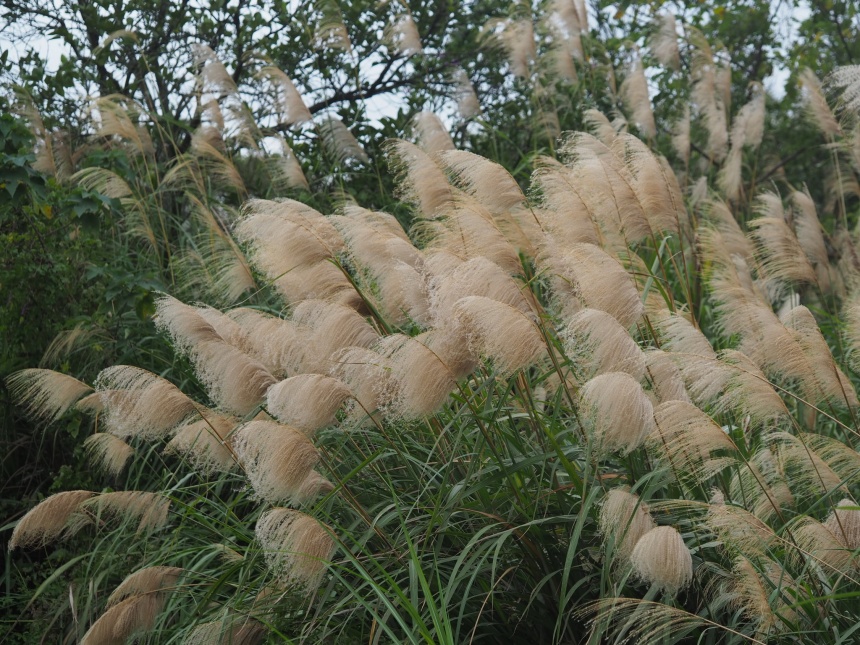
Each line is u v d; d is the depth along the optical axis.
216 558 5.71
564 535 4.75
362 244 5.26
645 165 6.16
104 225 8.30
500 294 4.50
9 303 7.30
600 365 4.18
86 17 10.33
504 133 11.34
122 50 10.77
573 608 4.39
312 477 4.78
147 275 7.83
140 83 10.85
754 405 4.40
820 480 4.40
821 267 8.05
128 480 6.57
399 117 10.98
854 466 4.39
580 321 4.18
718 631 4.36
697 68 10.91
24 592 6.49
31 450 7.47
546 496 4.80
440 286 4.50
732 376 4.36
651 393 4.55
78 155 10.00
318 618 4.79
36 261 7.54
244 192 9.47
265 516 4.42
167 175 9.25
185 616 5.36
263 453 4.45
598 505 4.56
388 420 4.74
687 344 4.68
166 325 5.00
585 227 5.40
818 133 13.20
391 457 5.65
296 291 5.48
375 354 4.55
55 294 7.46
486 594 4.69
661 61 11.10
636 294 4.58
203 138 9.66
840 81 7.31
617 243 5.92
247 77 11.06
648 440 4.27
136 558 6.11
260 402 4.94
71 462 7.41
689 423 4.18
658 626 4.18
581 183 5.83
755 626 4.24
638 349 4.18
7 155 7.17
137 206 8.80
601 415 3.90
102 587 6.18
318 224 5.46
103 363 7.56
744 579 3.89
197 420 5.26
